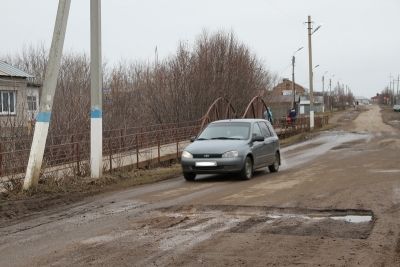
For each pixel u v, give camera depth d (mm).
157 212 8836
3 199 10281
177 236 6984
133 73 30266
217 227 7504
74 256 6082
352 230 7145
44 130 11352
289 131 39719
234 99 33969
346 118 76500
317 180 12570
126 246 6496
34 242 6855
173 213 8711
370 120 68062
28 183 11086
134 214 8719
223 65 33688
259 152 14242
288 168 16328
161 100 30469
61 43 11500
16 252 6352
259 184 12234
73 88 20438
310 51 46500
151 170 16141
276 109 62031
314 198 9781
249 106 30156
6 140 12391
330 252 6043
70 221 8289
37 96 27688
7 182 11078
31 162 11164
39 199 10344
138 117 25312
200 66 32344
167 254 6078
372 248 6191
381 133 39031
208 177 14422
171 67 31781
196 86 31438
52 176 12016
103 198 10758
